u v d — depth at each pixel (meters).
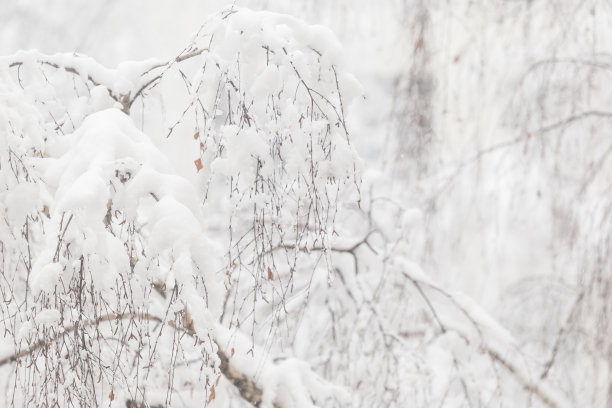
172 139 3.99
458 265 7.27
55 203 3.48
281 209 3.88
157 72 4.32
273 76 3.48
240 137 3.52
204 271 3.50
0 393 4.48
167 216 3.44
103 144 3.60
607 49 6.93
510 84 7.05
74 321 3.38
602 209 6.48
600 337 6.12
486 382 5.97
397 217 5.94
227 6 3.73
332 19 6.94
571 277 7.11
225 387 5.08
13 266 4.48
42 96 4.08
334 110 3.66
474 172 7.15
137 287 3.58
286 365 4.89
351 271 5.62
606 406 6.02
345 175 3.76
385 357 5.37
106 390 4.36
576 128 6.78
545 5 6.84
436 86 6.65
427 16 6.60
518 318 7.16
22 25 9.38
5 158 3.51
